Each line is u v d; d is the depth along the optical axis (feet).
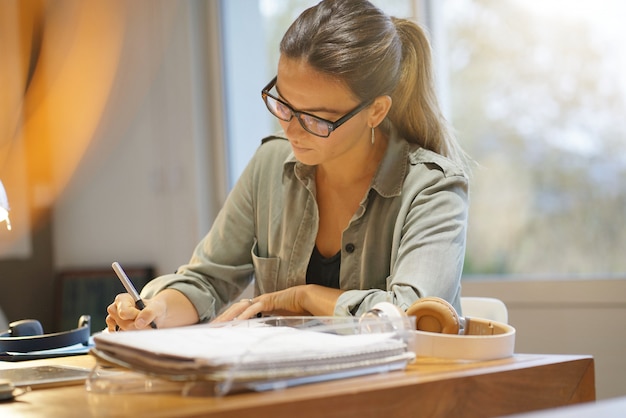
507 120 9.23
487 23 9.38
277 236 6.05
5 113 12.51
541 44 8.95
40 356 5.12
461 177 5.45
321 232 5.86
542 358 3.95
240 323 4.07
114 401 3.27
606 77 8.49
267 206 6.18
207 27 12.12
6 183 12.51
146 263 12.42
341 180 5.69
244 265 6.30
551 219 8.91
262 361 3.18
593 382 4.00
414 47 5.65
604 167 8.53
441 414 3.39
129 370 3.74
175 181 12.10
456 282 5.02
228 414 2.88
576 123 8.71
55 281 12.95
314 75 4.98
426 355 3.93
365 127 5.44
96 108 12.73
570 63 8.74
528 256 9.07
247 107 11.96
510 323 8.99
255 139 11.94
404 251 5.11
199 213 11.87
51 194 13.08
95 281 12.54
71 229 13.15
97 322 12.42
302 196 5.91
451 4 9.67
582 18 8.64
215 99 12.04
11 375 4.14
